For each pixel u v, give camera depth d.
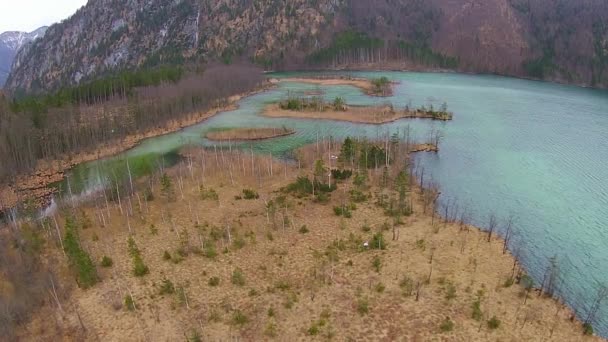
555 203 63.19
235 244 49.59
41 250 50.31
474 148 88.38
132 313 38.72
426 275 43.31
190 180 71.38
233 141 96.56
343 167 74.75
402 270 44.28
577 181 71.25
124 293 41.62
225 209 60.25
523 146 89.88
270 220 56.16
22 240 51.66
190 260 47.25
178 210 60.38
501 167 77.56
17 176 81.06
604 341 35.69
